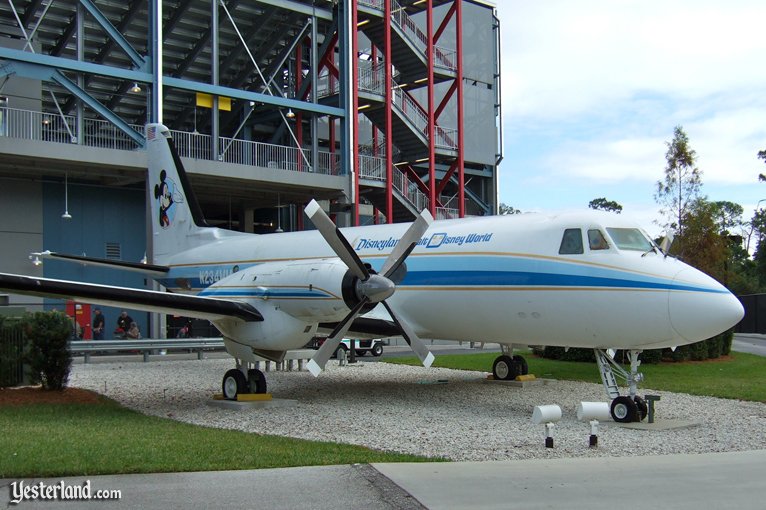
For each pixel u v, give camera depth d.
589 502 6.33
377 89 29.89
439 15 37.19
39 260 23.06
